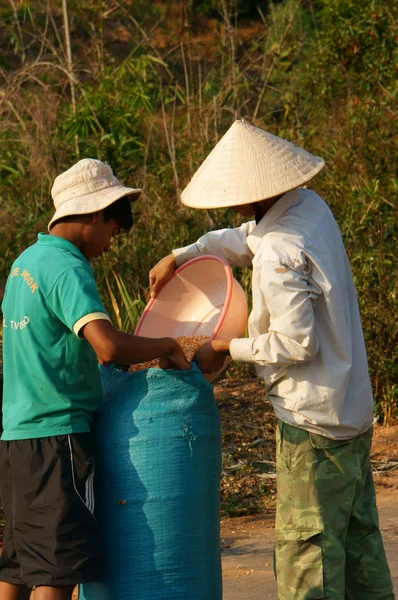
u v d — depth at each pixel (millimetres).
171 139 12430
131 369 4547
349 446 4086
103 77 13078
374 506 4328
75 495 3941
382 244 9781
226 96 12812
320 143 12617
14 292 4113
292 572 4074
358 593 4328
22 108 13633
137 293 10625
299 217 4094
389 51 12609
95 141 12266
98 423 4164
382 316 9055
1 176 13047
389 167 11383
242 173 4152
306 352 3879
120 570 4086
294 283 3873
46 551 3924
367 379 4184
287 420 4059
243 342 4031
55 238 4121
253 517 7289
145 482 4051
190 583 4105
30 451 3973
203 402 4156
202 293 4871
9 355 4125
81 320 3871
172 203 11430
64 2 13469
